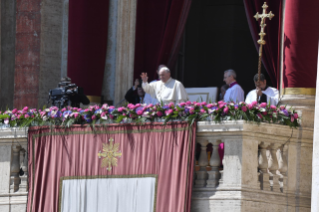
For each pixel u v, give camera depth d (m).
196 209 31.88
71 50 48.12
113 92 49.53
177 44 48.94
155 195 32.41
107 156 33.97
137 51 49.50
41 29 45.75
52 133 35.41
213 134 32.16
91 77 48.03
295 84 35.19
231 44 67.56
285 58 35.72
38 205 35.25
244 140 31.61
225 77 39.94
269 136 32.31
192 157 31.73
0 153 36.88
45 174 35.28
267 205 31.81
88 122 34.62
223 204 31.39
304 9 35.38
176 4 48.47
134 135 33.50
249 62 67.38
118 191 33.47
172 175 32.12
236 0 67.50
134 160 33.31
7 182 36.56
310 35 35.28
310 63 35.16
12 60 46.12
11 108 45.69
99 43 48.47
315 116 30.92
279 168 33.16
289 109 33.44
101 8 48.75
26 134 36.25
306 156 33.44
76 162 34.59
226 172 31.72
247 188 31.38
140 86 45.47
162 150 32.59
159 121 33.12
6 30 46.19
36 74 45.34
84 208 34.12
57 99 39.44
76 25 48.12
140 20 49.75
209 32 68.06
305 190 33.16
